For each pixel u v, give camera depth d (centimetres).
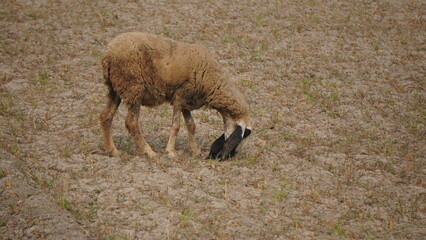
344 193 1856
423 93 2811
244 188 1847
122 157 1984
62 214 1606
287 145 2242
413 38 3462
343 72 3019
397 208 1761
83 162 1945
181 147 2184
